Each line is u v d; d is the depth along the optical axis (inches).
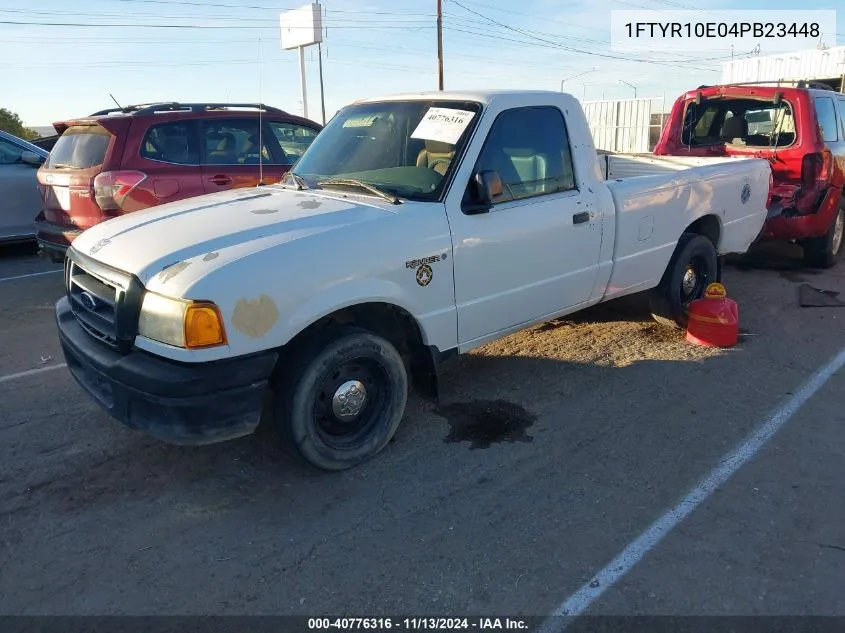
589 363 207.6
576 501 135.9
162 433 126.3
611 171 289.6
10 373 203.9
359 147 179.0
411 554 120.6
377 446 151.3
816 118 296.4
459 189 156.7
